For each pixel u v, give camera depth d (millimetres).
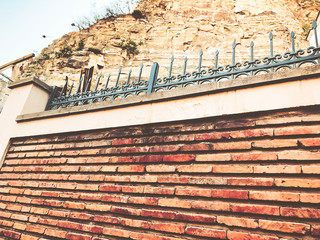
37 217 2379
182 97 2260
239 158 1771
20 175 2852
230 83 2047
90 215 2098
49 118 3121
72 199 2305
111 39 15297
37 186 2609
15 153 3137
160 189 1930
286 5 14820
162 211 1820
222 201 1673
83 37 16344
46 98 3738
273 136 1744
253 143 1784
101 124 2625
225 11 14625
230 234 1533
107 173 2281
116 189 2119
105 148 2461
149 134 2293
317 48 1938
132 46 14078
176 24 14773
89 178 2332
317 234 1331
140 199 1962
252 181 1644
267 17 13305
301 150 1608
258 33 12711
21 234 2338
